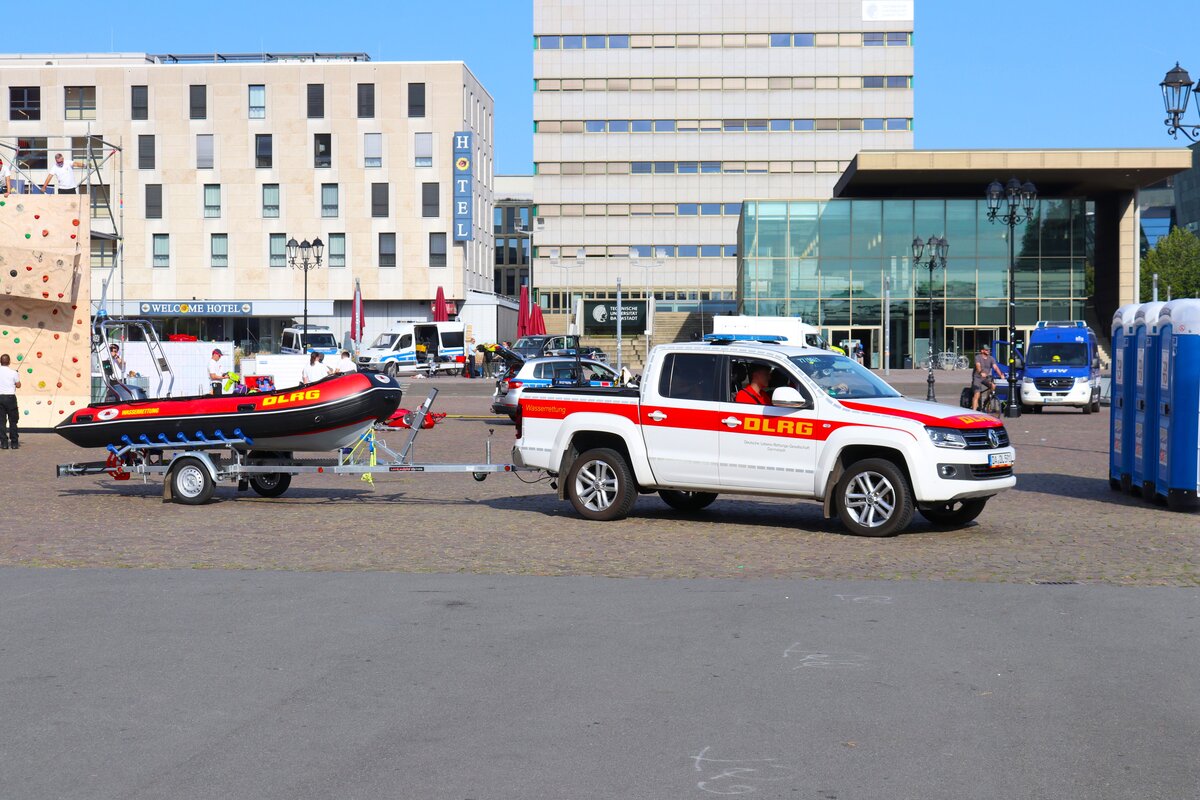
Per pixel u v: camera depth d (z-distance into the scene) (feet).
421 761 17.92
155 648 25.25
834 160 322.14
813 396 43.39
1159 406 50.83
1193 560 37.27
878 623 27.84
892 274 240.32
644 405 45.91
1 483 60.95
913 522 46.60
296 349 211.61
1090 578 34.01
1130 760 18.03
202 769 17.57
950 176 234.58
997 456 42.78
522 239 454.40
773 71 321.93
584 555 38.14
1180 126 68.74
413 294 254.27
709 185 323.78
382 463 51.29
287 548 39.58
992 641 26.00
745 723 19.88
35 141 249.75
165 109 251.39
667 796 16.43
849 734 19.30
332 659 24.26
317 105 252.83
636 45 323.16
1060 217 237.25
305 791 16.62
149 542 40.93
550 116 324.80
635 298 325.62
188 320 256.93
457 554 38.32
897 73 320.50
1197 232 424.46
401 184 253.44
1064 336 131.13
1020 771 17.52
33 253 90.53
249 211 253.03
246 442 52.06
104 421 52.70
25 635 26.50
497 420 112.37
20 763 17.88
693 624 27.68
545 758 18.04
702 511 49.88
